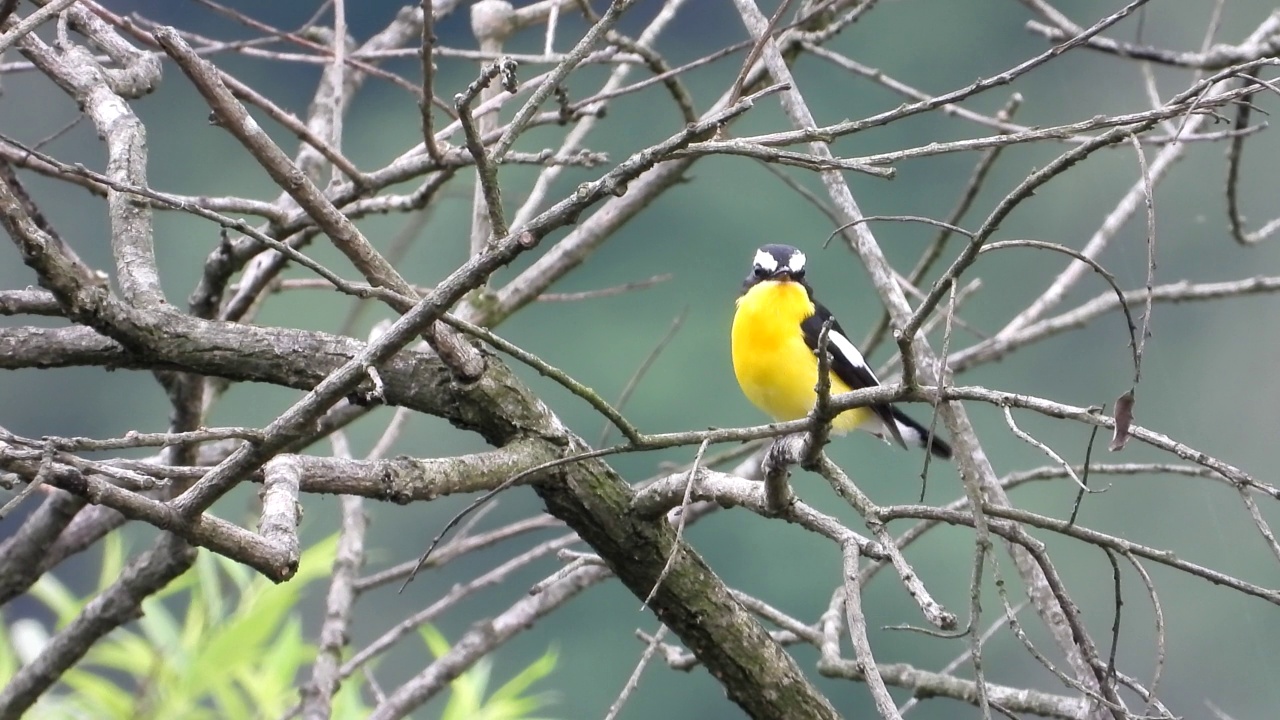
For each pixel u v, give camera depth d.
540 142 23.72
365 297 5.16
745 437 5.55
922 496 5.13
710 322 27.95
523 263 20.16
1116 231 10.07
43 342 6.11
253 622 8.66
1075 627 6.02
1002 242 4.87
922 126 25.81
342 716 9.36
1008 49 25.47
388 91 25.14
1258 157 22.53
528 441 6.76
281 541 5.36
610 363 28.00
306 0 20.50
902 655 23.45
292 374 6.43
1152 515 21.75
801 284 12.23
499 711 9.41
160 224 23.25
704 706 24.92
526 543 22.97
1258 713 19.92
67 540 8.55
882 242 25.61
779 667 7.16
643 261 28.36
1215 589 20.81
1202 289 10.09
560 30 19.69
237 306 8.37
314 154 9.53
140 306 6.23
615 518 6.90
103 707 8.60
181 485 8.23
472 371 6.65
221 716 8.85
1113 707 5.27
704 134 5.01
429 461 6.33
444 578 22.91
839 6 10.16
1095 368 23.33
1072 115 23.86
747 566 25.53
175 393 7.98
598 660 25.09
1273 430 22.08
